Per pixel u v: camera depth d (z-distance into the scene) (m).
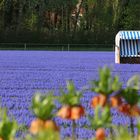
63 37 117.94
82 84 32.91
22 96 26.00
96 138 5.84
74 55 85.31
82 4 128.25
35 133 5.64
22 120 17.09
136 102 6.23
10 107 21.31
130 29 122.19
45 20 127.50
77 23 130.12
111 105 6.03
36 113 5.91
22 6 122.75
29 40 116.38
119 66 54.53
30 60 67.00
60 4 128.12
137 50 62.75
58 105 19.06
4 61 63.59
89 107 21.00
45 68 50.94
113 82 6.03
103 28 121.69
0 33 114.88
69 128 15.41
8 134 5.89
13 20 121.81
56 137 5.29
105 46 118.88
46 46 117.00
